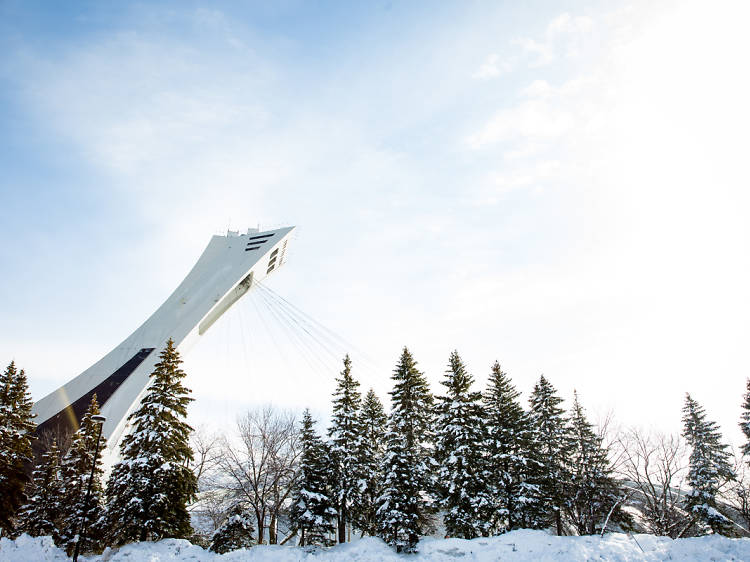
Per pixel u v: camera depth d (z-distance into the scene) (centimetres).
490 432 3331
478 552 2328
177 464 2891
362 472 3112
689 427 3609
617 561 1923
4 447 3091
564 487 3241
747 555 1833
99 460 3494
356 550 2558
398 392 3409
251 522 3131
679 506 3120
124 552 2456
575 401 3375
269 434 3344
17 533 3122
